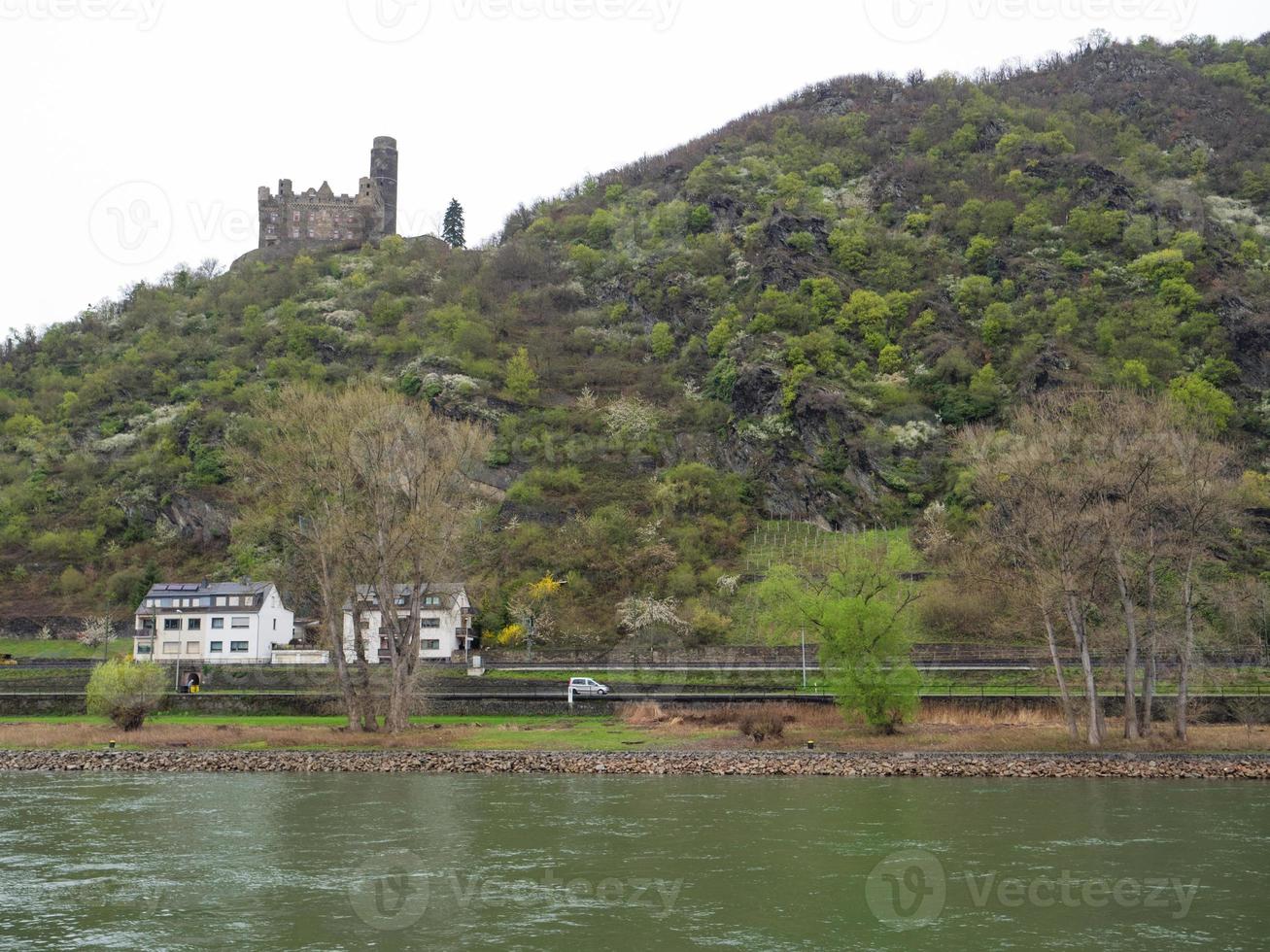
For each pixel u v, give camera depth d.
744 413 156.25
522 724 79.38
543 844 42.50
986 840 42.97
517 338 193.25
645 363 183.38
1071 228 185.12
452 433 74.38
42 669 98.38
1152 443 65.44
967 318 172.12
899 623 72.44
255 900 34.94
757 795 54.12
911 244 191.38
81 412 176.88
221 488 149.25
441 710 83.81
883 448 143.38
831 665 73.50
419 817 48.16
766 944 30.81
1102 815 48.09
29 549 144.50
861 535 132.88
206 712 85.50
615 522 129.62
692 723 78.44
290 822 47.06
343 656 74.38
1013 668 87.56
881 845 42.12
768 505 142.62
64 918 33.09
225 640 109.00
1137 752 64.19
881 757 63.75
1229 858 40.03
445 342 181.88
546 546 126.94
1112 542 65.56
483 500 136.25
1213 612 88.06
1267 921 32.97
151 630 112.06
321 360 186.62
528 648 107.12
